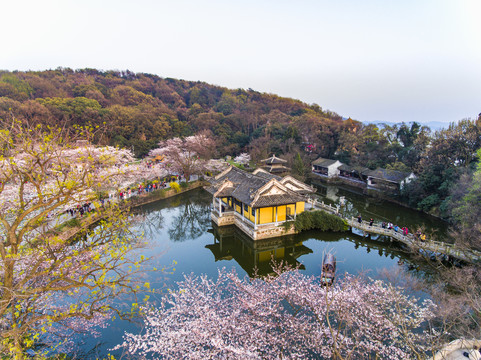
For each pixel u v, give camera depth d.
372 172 53.25
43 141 9.44
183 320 14.80
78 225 27.06
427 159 41.72
